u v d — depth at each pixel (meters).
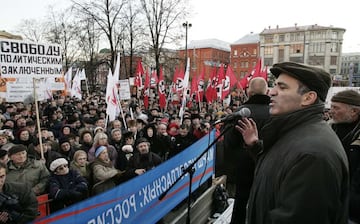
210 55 76.31
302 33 73.44
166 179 3.61
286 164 1.35
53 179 3.80
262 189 1.47
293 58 74.69
